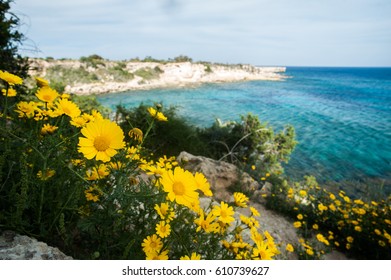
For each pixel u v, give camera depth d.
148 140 5.94
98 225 1.37
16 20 4.01
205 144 8.70
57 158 1.36
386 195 9.90
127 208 1.33
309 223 5.38
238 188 5.69
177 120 7.96
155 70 59.62
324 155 16.41
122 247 1.48
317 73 147.38
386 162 15.55
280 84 68.94
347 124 25.62
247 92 49.16
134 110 7.06
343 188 11.78
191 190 1.27
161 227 1.38
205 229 1.49
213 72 72.38
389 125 25.83
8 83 1.41
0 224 1.36
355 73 154.62
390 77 115.62
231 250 1.57
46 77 39.97
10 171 1.39
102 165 1.52
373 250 4.54
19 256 1.31
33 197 1.41
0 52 3.93
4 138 1.43
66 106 1.57
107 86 45.22
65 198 1.51
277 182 7.06
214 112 28.56
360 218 5.07
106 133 1.22
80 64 46.78
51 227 1.47
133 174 1.47
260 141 9.90
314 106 36.06
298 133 21.50
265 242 1.78
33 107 1.57
